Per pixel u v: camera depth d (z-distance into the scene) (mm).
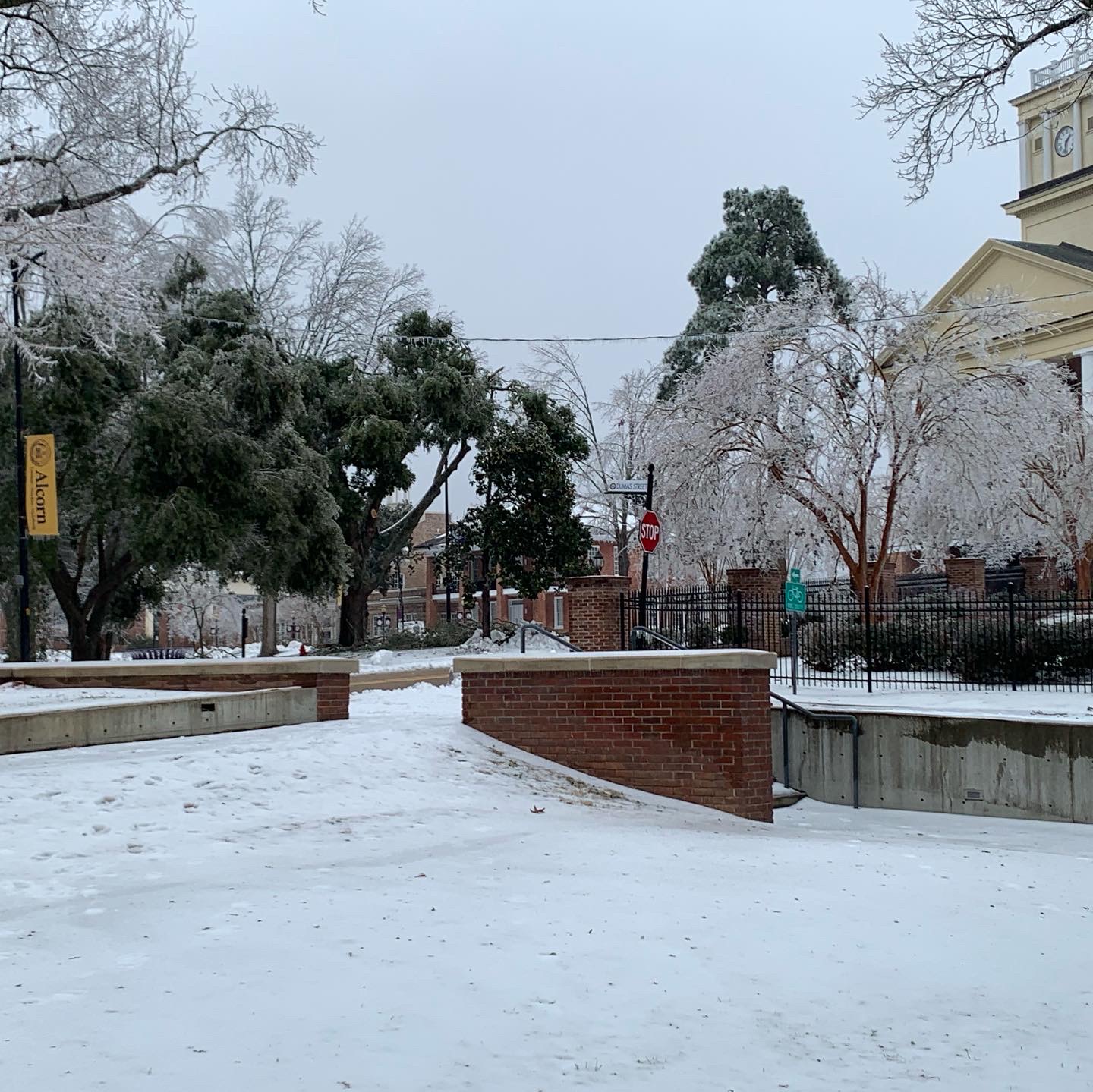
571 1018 5656
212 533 34031
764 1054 5359
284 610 82875
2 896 7539
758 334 30734
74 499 34656
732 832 11742
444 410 46125
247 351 37031
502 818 10781
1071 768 15164
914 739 16281
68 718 13242
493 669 14172
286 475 37406
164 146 25906
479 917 7281
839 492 31234
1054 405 33719
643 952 6805
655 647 24688
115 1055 4895
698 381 33688
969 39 15867
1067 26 15383
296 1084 4656
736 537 32562
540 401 48031
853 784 16609
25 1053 4898
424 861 8797
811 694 20984
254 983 5855
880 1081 5117
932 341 29953
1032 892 9414
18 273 22844
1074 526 40312
